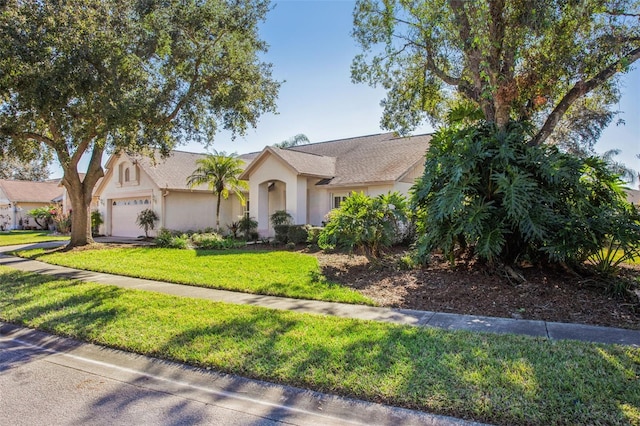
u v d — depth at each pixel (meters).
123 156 24.56
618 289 7.11
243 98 14.66
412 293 8.03
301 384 4.11
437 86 12.56
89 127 12.92
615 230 7.61
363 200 10.88
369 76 12.49
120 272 10.99
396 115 13.34
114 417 3.65
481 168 8.66
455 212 8.33
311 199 20.03
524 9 8.54
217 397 4.04
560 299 7.10
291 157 19.64
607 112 13.02
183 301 7.54
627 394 3.65
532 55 9.54
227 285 8.98
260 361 4.62
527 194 7.81
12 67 10.66
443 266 9.88
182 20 12.91
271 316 6.43
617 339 5.27
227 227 23.73
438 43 11.01
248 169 20.75
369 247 11.08
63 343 5.70
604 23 9.09
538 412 3.39
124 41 11.52
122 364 4.94
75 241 17.69
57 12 10.72
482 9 8.59
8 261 13.98
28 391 4.23
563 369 4.20
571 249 7.59
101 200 27.16
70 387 4.32
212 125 15.72
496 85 9.01
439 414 3.51
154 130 13.55
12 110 12.66
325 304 7.38
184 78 13.82
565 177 8.05
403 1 10.62
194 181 22.12
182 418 3.63
